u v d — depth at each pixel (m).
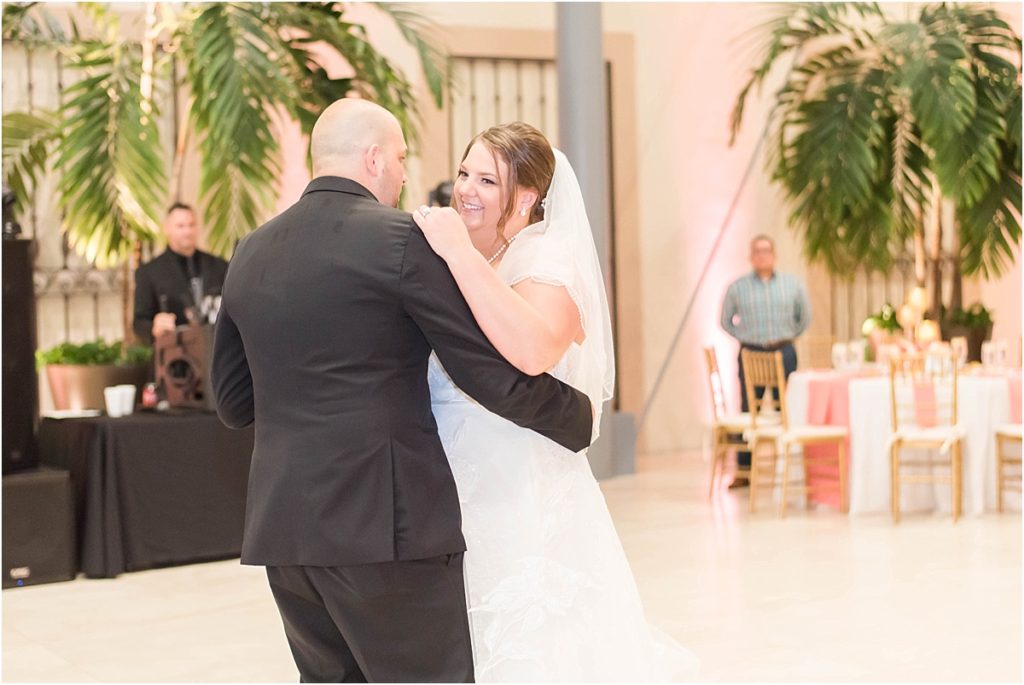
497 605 2.59
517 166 2.63
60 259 8.25
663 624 4.52
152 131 6.82
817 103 9.09
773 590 5.06
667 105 9.74
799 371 8.02
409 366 2.37
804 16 9.65
